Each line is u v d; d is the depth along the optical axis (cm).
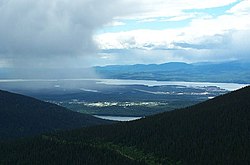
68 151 19112
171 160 18175
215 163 16762
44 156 18638
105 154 18800
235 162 16500
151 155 18938
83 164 17738
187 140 19350
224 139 18600
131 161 18025
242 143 17962
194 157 17762
